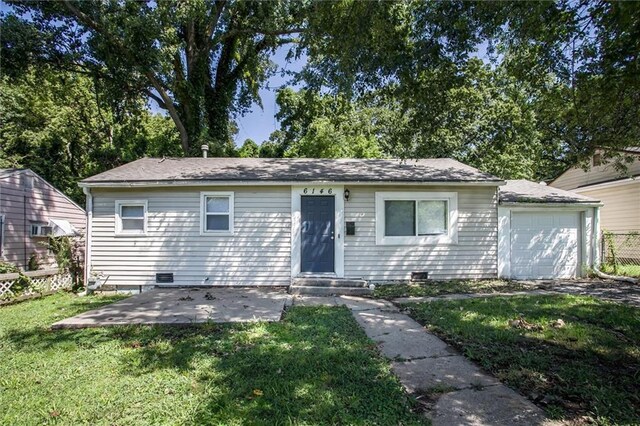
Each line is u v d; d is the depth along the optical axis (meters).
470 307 6.07
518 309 5.89
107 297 7.85
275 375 3.39
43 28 13.06
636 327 4.92
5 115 19.73
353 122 20.59
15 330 5.09
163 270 8.71
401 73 6.15
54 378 3.41
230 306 6.38
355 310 6.16
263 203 8.84
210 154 15.34
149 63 12.95
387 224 9.02
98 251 8.73
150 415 2.73
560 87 6.30
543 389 3.10
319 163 10.84
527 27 4.86
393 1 5.60
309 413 2.72
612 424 2.55
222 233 8.77
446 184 8.83
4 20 12.12
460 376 3.40
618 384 3.16
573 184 16.73
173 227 8.76
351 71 6.26
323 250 8.87
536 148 17.03
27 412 2.80
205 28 15.37
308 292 7.80
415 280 8.98
